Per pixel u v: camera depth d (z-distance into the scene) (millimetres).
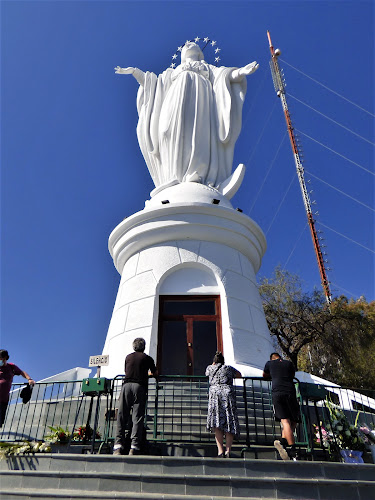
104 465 6773
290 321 28578
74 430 8914
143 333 13500
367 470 7062
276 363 8430
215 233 15133
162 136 18109
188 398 10328
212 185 17359
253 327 14195
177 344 13625
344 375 26328
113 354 13641
